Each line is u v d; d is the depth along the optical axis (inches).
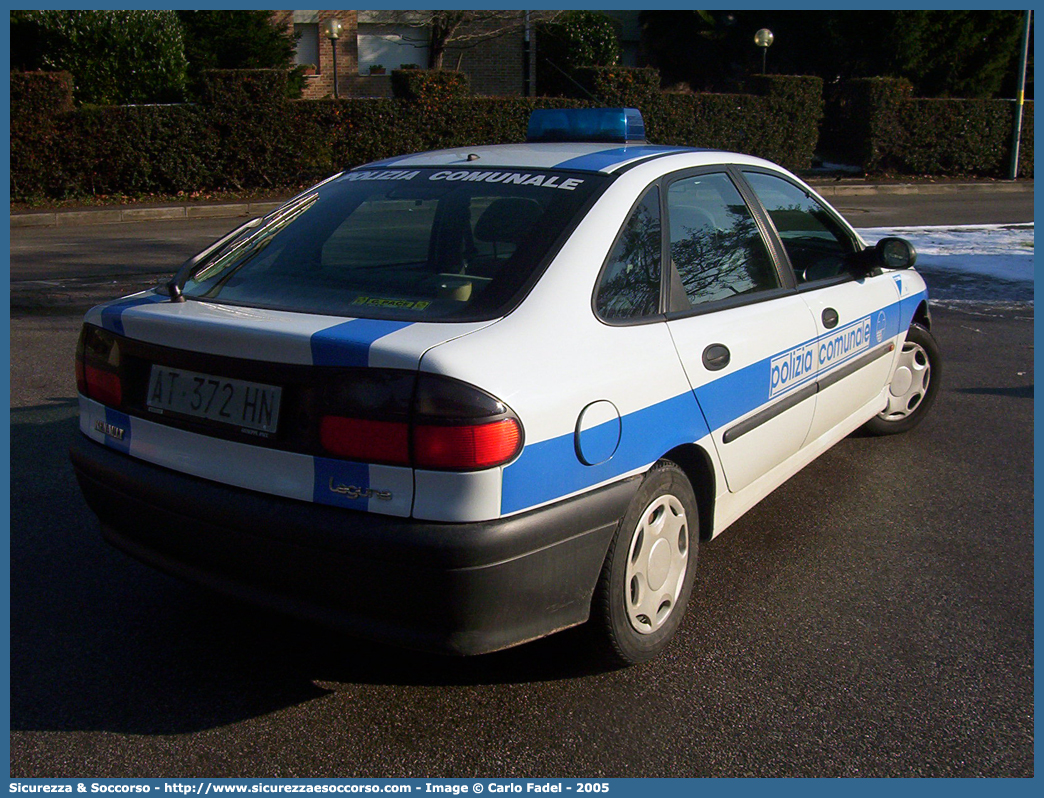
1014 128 916.0
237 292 118.3
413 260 118.1
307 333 98.7
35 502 169.9
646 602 119.3
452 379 93.6
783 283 149.3
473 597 96.3
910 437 215.0
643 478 114.6
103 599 136.9
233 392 104.1
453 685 117.3
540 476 99.3
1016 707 114.3
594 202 118.5
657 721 110.6
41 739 105.7
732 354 129.1
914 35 909.2
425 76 740.0
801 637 129.4
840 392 167.5
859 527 166.4
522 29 1018.7
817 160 954.7
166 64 751.7
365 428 95.3
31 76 634.8
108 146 665.0
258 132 709.3
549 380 100.8
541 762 103.5
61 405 227.1
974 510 174.2
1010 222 601.9
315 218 132.0
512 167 130.6
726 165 145.6
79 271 408.5
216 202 674.8
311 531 97.5
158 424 110.5
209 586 109.7
